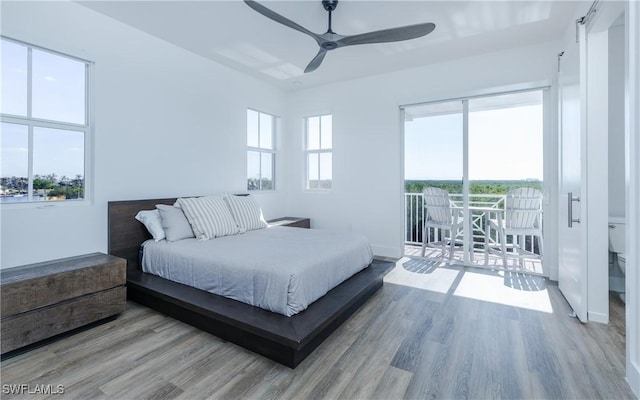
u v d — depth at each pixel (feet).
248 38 10.85
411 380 5.48
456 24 9.77
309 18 9.33
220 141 13.39
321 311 6.77
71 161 8.97
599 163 7.67
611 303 9.03
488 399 4.99
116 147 9.82
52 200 8.57
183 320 7.76
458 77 12.66
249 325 6.15
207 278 7.95
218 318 6.66
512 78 11.67
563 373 5.65
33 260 8.07
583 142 7.71
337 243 9.39
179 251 8.76
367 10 8.89
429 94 13.29
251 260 7.44
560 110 9.91
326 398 5.02
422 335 7.13
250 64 13.29
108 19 9.52
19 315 6.26
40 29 8.07
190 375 5.61
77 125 9.05
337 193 15.94
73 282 7.11
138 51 10.33
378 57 12.45
